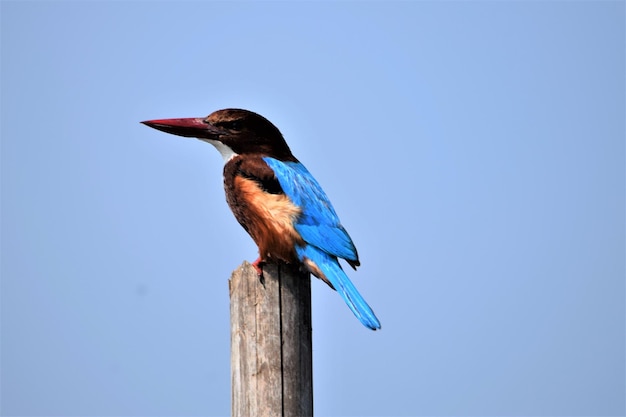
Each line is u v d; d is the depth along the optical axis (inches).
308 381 369.1
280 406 361.1
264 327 366.3
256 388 362.6
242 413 364.5
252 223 474.0
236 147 499.5
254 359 364.5
